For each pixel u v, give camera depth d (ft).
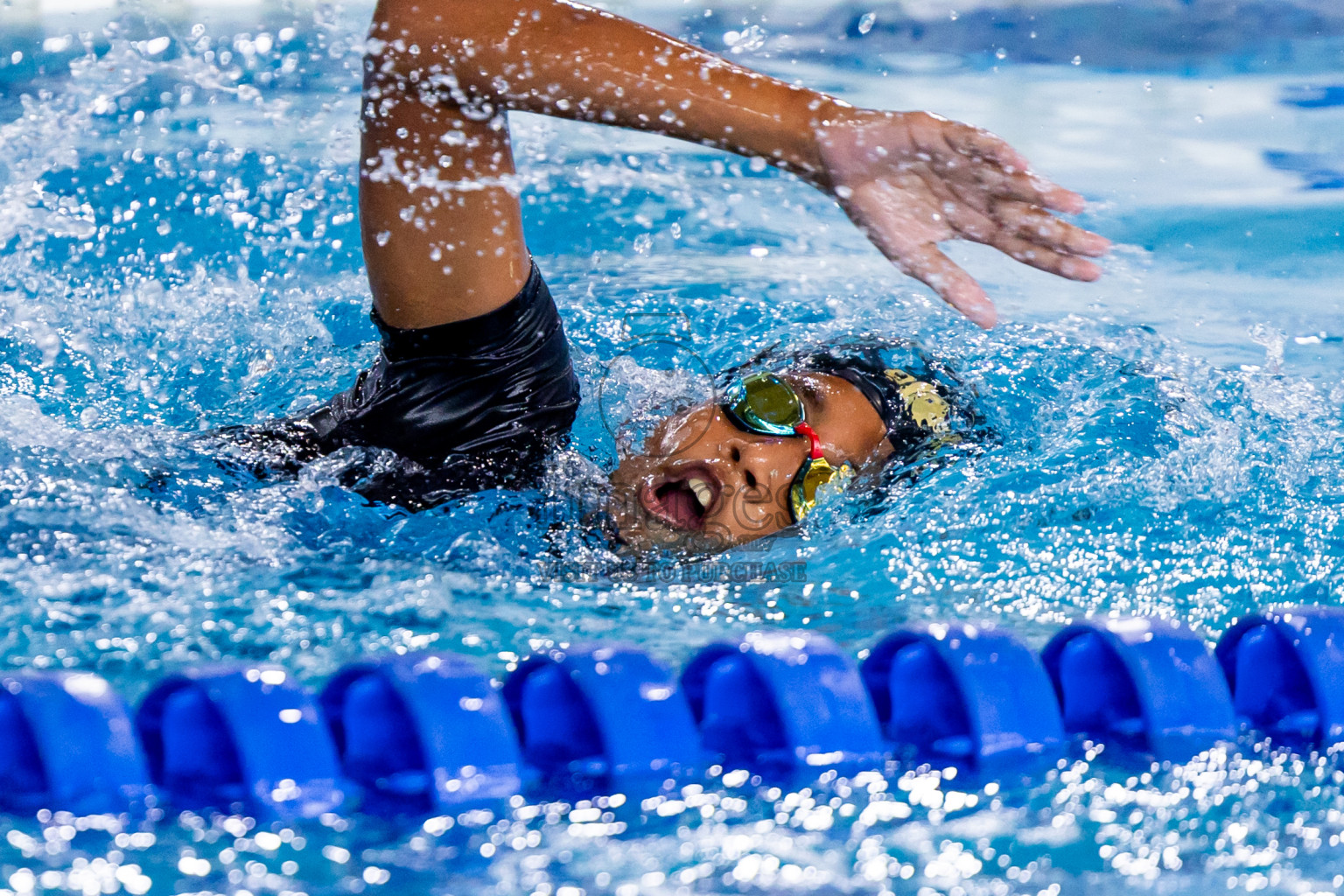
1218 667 14.85
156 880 10.62
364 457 18.58
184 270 32.27
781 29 61.72
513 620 16.33
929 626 14.48
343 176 38.96
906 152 14.87
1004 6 66.03
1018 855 11.59
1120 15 64.80
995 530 19.44
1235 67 56.85
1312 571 18.72
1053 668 15.14
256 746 12.09
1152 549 19.29
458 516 18.57
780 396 19.52
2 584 15.83
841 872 11.20
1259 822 12.39
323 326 28.81
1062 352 26.89
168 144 41.04
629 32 16.01
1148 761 13.67
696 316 29.99
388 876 10.85
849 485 19.60
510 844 11.54
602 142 44.68
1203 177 44.11
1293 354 28.78
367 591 16.67
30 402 22.21
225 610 15.84
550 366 18.90
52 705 12.06
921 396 21.25
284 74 48.37
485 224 17.24
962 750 13.75
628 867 11.16
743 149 15.46
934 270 15.26
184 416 23.35
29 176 27.07
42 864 10.84
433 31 15.96
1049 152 46.55
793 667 13.65
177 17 55.57
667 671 13.82
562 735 13.56
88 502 17.89
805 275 34.06
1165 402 23.99
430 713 12.51
